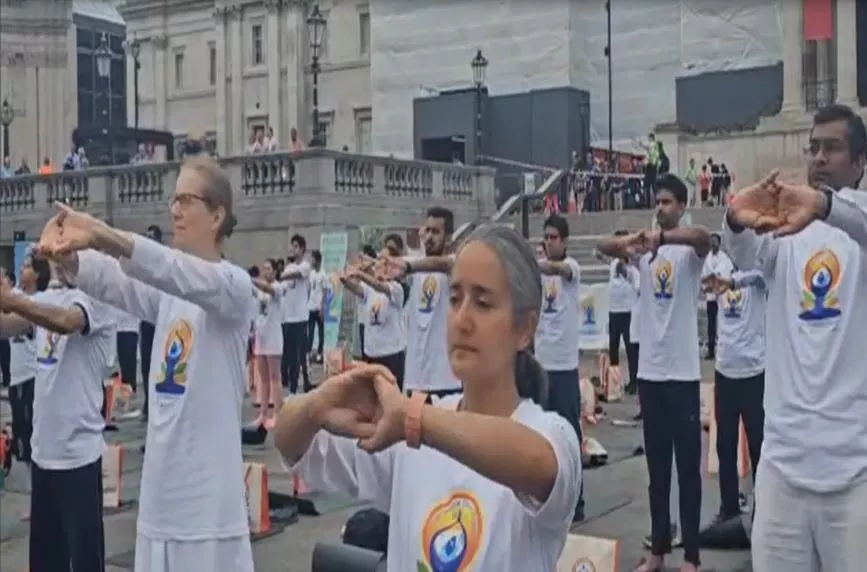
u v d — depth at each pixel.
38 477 6.17
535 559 2.50
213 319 4.70
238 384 4.83
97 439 6.27
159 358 4.78
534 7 45.22
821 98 34.28
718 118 40.12
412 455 2.65
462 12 47.09
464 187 30.19
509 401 2.62
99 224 4.18
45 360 6.16
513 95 39.88
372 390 2.54
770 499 4.35
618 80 44.75
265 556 7.59
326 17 53.00
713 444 10.29
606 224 28.23
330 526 8.45
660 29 43.91
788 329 4.36
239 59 55.22
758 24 40.47
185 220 4.75
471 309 2.57
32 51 52.28
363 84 52.03
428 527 2.58
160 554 4.64
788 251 4.41
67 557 6.23
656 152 32.47
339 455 2.71
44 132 52.56
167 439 4.68
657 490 7.07
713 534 7.76
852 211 3.77
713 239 6.94
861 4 34.09
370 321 12.55
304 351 17.25
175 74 58.62
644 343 7.07
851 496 4.15
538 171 35.41
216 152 54.16
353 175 26.83
